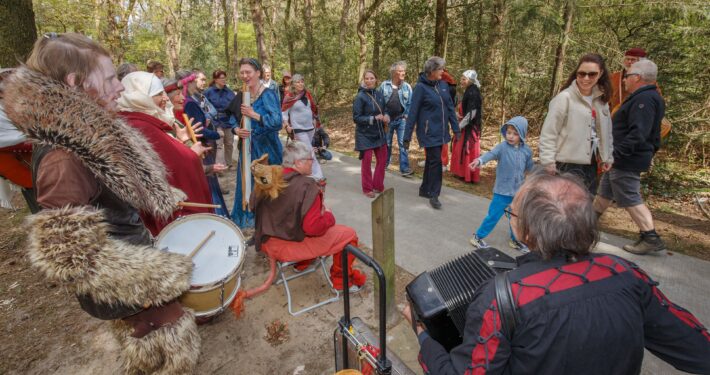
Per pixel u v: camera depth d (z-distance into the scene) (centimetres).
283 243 281
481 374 108
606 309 105
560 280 109
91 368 258
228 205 536
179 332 193
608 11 719
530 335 104
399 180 624
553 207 112
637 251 369
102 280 155
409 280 346
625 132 356
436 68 475
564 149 346
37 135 150
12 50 414
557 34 684
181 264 182
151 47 1792
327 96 1409
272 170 266
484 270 155
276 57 1744
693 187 560
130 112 253
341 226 308
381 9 1226
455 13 981
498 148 366
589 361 103
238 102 411
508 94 839
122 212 182
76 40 163
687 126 613
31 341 282
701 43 570
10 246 411
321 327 289
